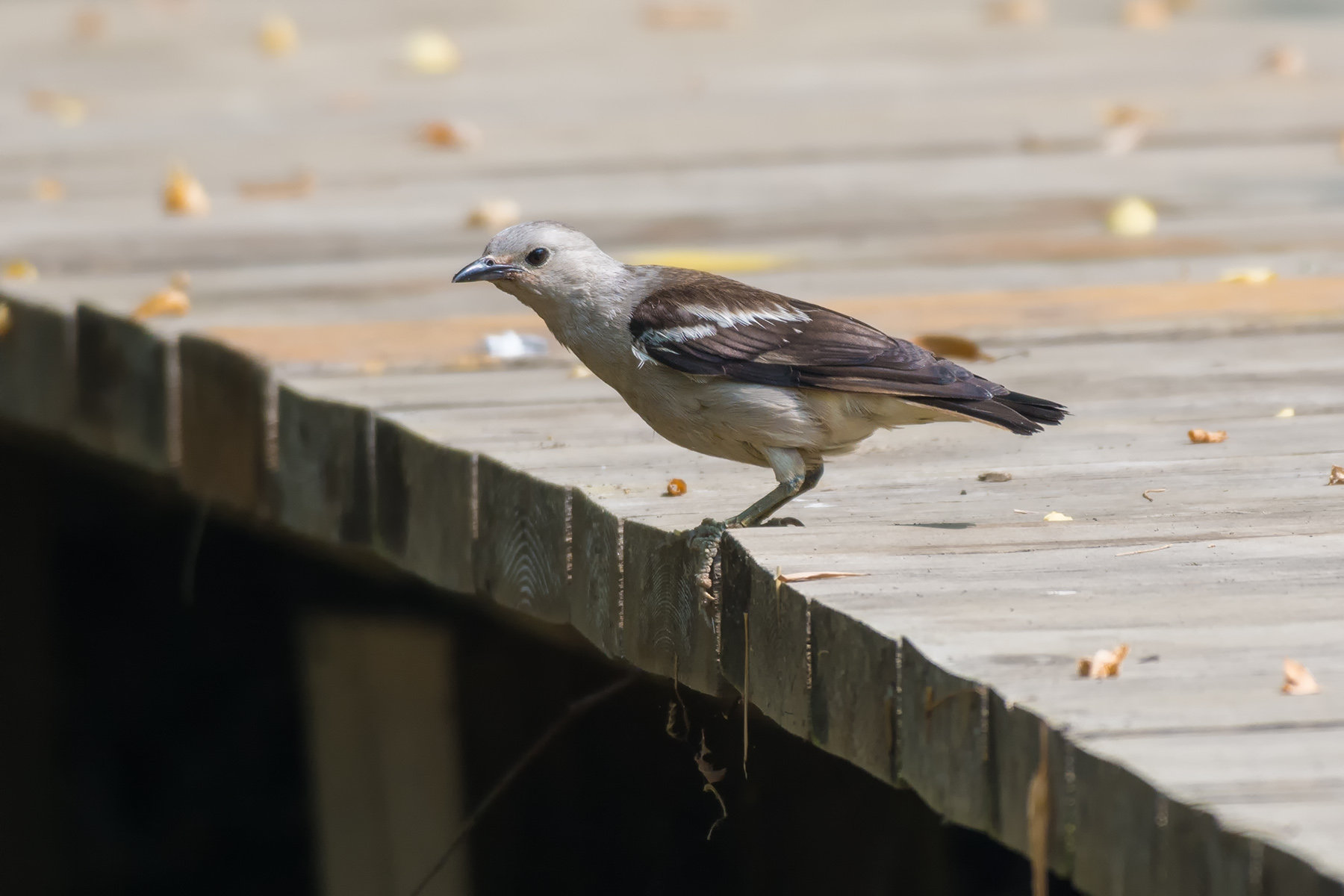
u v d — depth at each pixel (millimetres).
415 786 11352
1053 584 6016
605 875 10547
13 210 15055
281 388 9586
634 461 8102
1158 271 12742
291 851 14844
